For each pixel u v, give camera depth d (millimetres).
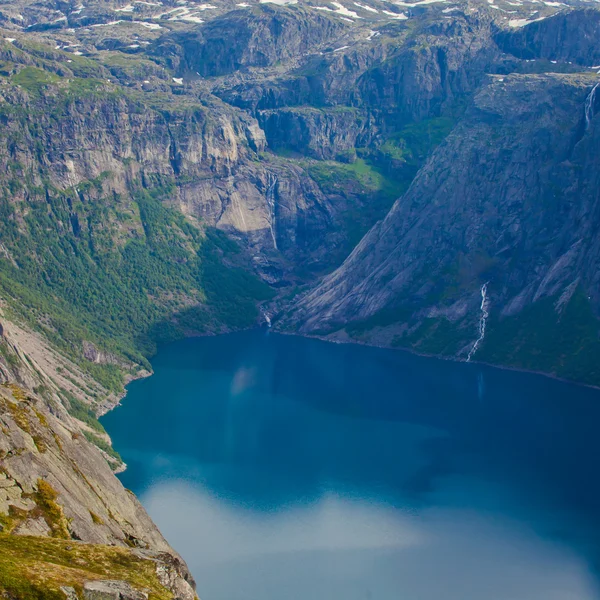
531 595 183750
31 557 101312
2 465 115250
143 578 105188
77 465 130625
